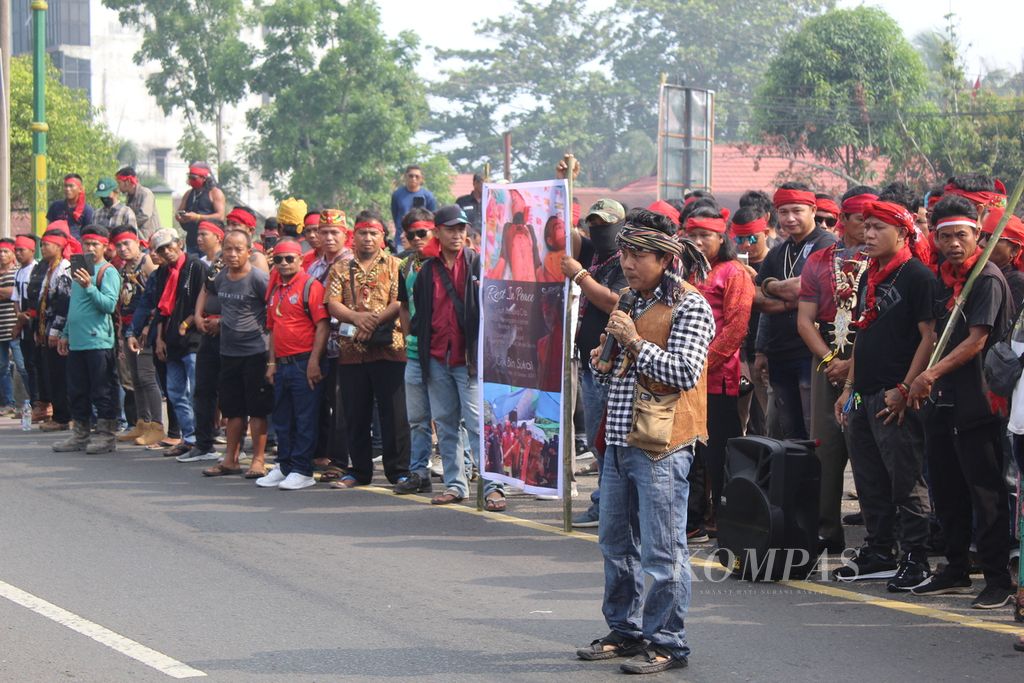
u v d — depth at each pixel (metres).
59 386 15.62
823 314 9.06
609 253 9.47
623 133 77.19
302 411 11.68
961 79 39.50
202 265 13.28
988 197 8.37
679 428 6.39
